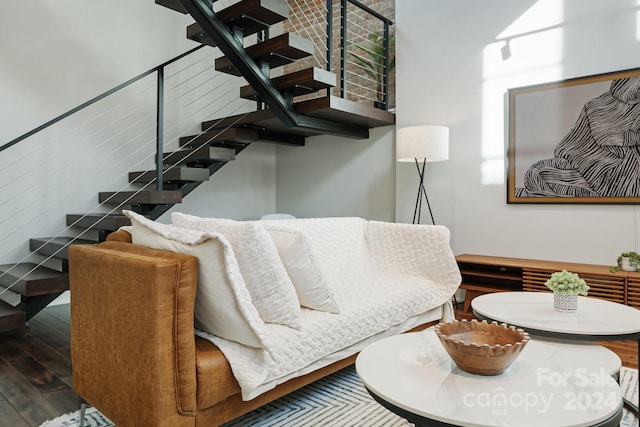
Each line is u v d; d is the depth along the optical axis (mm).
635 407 1707
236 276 1440
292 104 3799
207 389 1435
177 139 4922
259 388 1529
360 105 3992
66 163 4008
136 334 1396
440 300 2537
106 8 4277
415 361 1327
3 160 3637
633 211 3070
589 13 3238
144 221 1857
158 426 1334
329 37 3684
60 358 2576
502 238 3676
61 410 1909
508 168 3625
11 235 3674
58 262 3367
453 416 982
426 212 4141
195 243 1467
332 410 1892
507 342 1265
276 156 5914
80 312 1732
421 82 4164
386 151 4598
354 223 2984
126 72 4434
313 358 1745
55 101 3932
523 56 3553
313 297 1930
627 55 3084
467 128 3865
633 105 3055
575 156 3299
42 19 3854
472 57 3834
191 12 3021
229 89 5430
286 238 1940
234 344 1571
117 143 4363
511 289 3252
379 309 2129
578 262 3291
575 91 3295
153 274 1324
